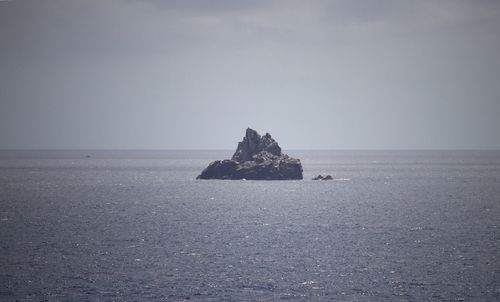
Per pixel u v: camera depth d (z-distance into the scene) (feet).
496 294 642.63
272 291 651.25
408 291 652.48
